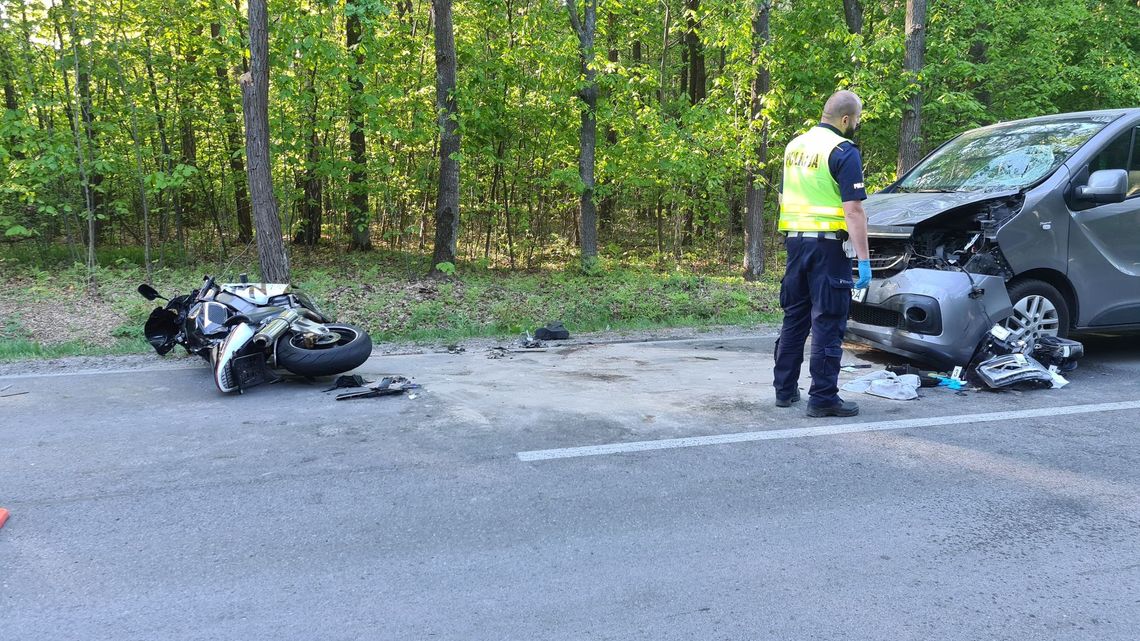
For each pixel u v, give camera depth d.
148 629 2.56
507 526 3.35
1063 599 2.73
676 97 18.83
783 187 5.00
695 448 4.34
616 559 3.05
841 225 4.68
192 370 6.55
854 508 3.52
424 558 3.06
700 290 11.02
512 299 9.88
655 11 16.56
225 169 14.88
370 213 16.45
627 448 4.34
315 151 14.44
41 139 11.96
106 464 4.14
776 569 2.96
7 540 3.22
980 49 14.34
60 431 4.75
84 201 13.31
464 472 3.99
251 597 2.76
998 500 3.61
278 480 3.89
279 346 5.81
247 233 16.95
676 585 2.85
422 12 14.84
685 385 5.90
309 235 17.12
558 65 13.35
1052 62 14.22
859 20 13.91
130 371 6.52
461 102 12.61
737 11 12.53
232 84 13.59
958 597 2.75
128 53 12.42
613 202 20.03
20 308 9.30
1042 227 5.70
